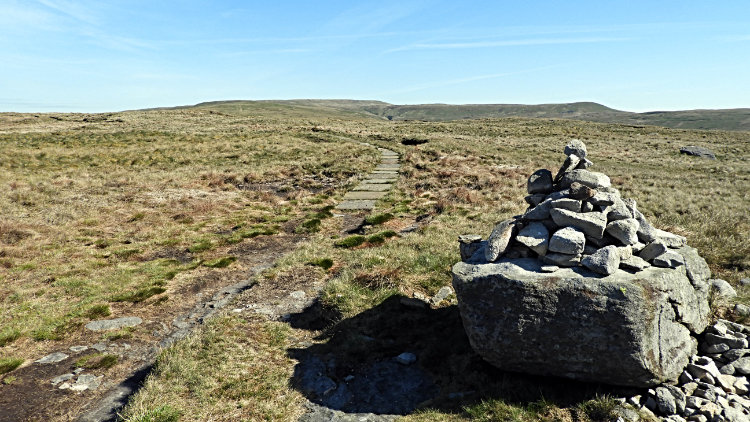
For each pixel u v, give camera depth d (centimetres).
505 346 484
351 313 709
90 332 677
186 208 1620
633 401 435
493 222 1221
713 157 4281
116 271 971
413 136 4797
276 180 2389
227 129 5309
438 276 830
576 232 498
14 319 713
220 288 890
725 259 792
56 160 2872
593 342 444
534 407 447
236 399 500
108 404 502
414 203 1700
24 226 1291
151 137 4247
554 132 7075
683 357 469
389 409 480
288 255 1069
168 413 460
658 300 441
